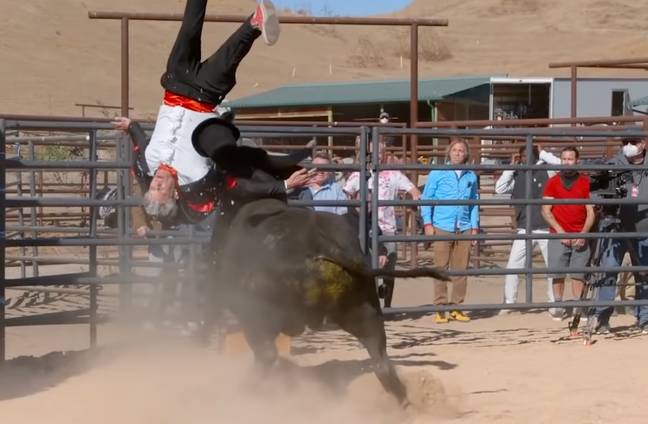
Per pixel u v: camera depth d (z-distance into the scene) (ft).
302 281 39.45
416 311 59.72
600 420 43.75
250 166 42.65
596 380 51.47
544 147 93.30
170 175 42.19
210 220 56.39
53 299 83.15
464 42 482.28
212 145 41.88
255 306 40.75
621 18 533.96
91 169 59.11
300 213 41.57
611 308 65.36
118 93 274.16
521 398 48.03
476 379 52.13
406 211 94.68
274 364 45.39
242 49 42.55
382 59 411.75
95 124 55.57
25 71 274.57
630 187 67.05
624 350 59.11
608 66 103.04
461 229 72.49
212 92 42.91
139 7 366.43
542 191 75.77
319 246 39.73
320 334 65.46
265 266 39.83
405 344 62.59
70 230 73.82
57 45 302.86
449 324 71.41
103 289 86.94
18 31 303.89
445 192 71.41
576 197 67.31
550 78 177.58
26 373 53.72
